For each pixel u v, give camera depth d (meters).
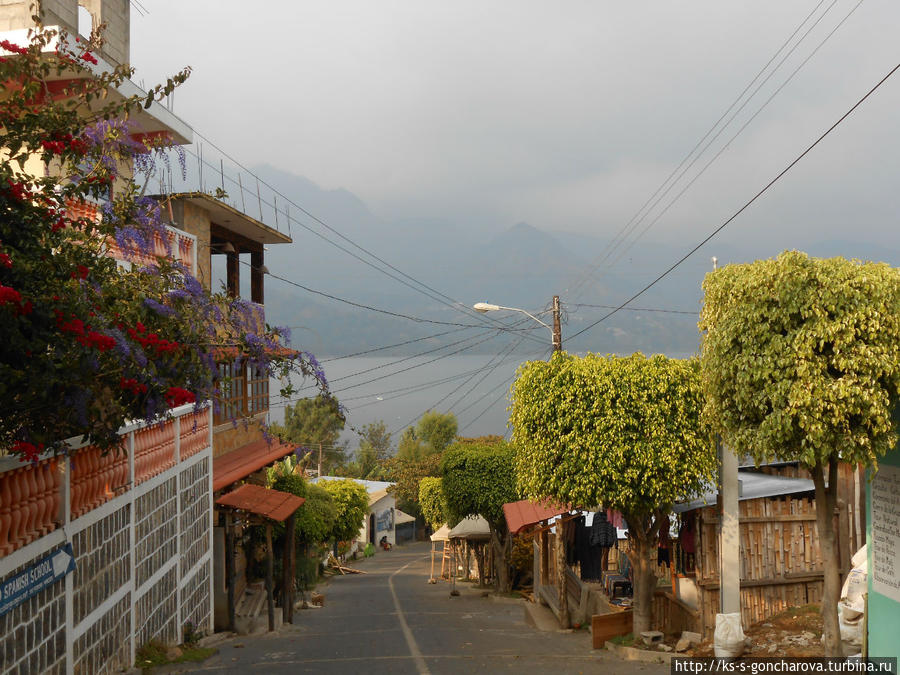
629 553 15.47
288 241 27.81
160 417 8.18
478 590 33.75
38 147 7.95
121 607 11.22
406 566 52.75
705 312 10.65
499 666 13.12
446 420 78.81
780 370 9.42
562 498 14.87
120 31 19.41
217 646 15.87
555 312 23.48
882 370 8.94
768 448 9.52
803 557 14.04
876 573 10.06
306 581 31.03
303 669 12.69
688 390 13.80
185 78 8.88
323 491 34.19
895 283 9.05
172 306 8.68
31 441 7.09
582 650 15.14
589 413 14.08
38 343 6.39
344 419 10.07
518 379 15.58
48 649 8.39
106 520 10.56
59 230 7.65
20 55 8.09
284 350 9.80
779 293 9.41
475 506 31.34
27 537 7.90
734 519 13.32
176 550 14.71
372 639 17.08
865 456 9.16
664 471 13.72
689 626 15.11
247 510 18.81
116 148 8.84
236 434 24.44
